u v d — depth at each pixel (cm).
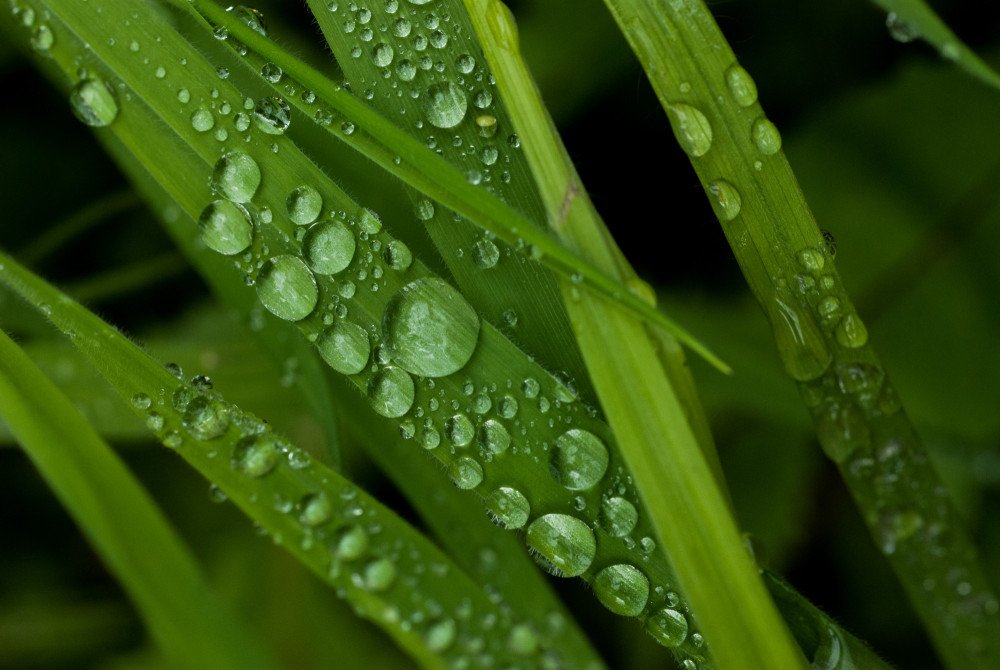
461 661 14
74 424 14
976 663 14
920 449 14
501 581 14
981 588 14
